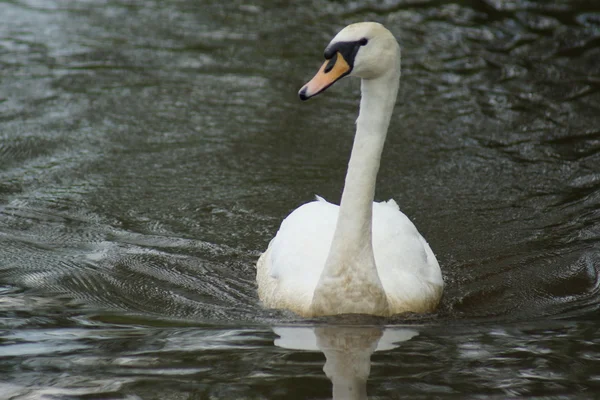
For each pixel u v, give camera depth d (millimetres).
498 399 7574
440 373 8070
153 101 16625
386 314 9430
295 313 9586
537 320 9578
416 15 21172
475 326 9375
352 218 9188
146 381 7906
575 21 20391
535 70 17906
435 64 18281
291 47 19484
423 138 15141
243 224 12383
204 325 9328
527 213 12664
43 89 16969
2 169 13859
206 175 13859
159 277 10789
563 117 15836
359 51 8719
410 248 10086
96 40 19750
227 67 18297
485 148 14750
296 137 15297
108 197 13070
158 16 21500
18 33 19969
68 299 10031
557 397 7633
